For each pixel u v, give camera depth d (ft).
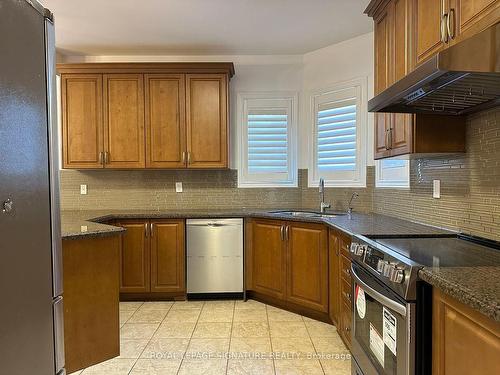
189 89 12.82
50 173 4.39
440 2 5.79
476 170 6.55
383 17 8.35
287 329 9.93
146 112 12.80
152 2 9.57
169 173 14.08
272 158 14.11
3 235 3.38
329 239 9.89
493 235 6.04
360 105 12.02
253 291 12.42
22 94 3.75
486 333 3.34
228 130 12.93
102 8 9.88
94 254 7.88
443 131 6.98
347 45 12.36
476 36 4.26
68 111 12.79
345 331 8.52
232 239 12.25
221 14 10.32
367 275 6.19
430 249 5.68
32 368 3.94
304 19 10.69
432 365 4.40
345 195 12.55
